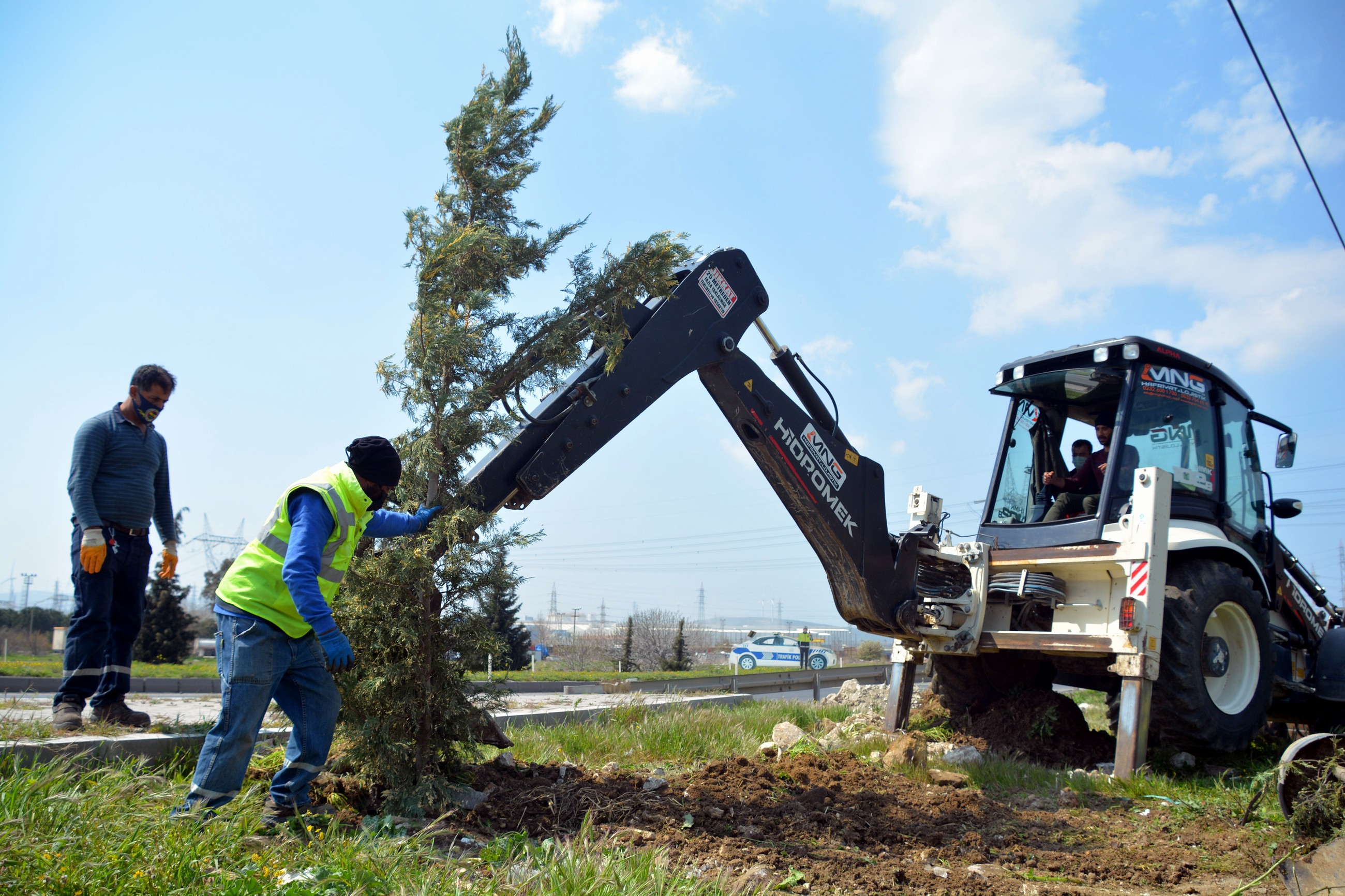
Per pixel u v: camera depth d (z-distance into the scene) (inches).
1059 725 262.1
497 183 174.2
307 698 138.6
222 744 127.8
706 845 141.5
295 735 138.3
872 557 230.7
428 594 154.8
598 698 373.7
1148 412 254.8
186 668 557.9
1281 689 273.4
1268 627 254.2
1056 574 249.6
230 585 133.5
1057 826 175.0
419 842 121.1
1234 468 279.1
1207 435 267.1
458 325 160.6
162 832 105.9
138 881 94.0
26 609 1306.6
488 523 161.2
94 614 186.7
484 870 116.4
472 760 169.2
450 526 151.7
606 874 108.9
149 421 202.5
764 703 366.3
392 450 143.5
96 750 162.9
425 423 161.5
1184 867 147.3
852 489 226.5
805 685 546.9
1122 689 227.1
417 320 158.1
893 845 156.4
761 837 151.9
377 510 153.8
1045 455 281.0
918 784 203.8
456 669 158.1
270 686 132.0
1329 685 259.6
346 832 133.3
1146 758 222.5
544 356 171.5
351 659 128.1
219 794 126.2
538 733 240.7
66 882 91.0
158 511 210.2
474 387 163.5
